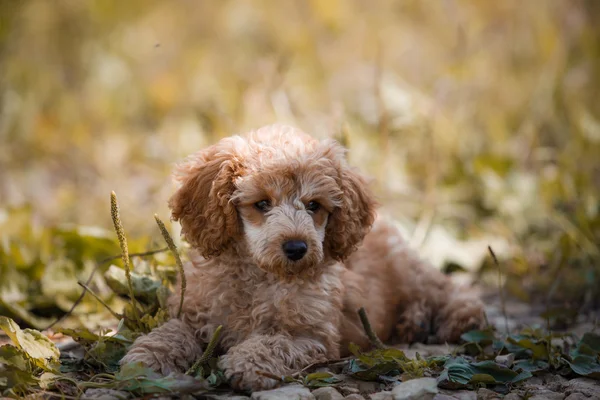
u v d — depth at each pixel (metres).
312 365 6.38
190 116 14.03
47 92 15.79
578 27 15.56
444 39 16.80
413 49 17.30
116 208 6.49
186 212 6.70
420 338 8.09
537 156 12.71
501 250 10.66
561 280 9.48
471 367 6.49
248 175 6.45
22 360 5.99
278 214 6.37
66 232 9.00
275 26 17.44
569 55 14.80
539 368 6.75
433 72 15.91
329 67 16.69
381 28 17.70
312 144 6.85
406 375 6.24
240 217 6.58
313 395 5.88
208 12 18.64
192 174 6.71
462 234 11.15
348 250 6.84
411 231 10.67
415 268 8.41
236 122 11.62
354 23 17.92
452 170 12.23
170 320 6.63
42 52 17.30
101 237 8.95
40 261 8.63
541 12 15.95
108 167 13.31
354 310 7.25
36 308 8.16
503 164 12.16
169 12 18.77
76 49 17.44
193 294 6.77
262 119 11.80
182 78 16.17
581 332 8.10
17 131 14.51
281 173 6.43
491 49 16.16
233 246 6.66
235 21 17.80
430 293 8.30
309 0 17.88
